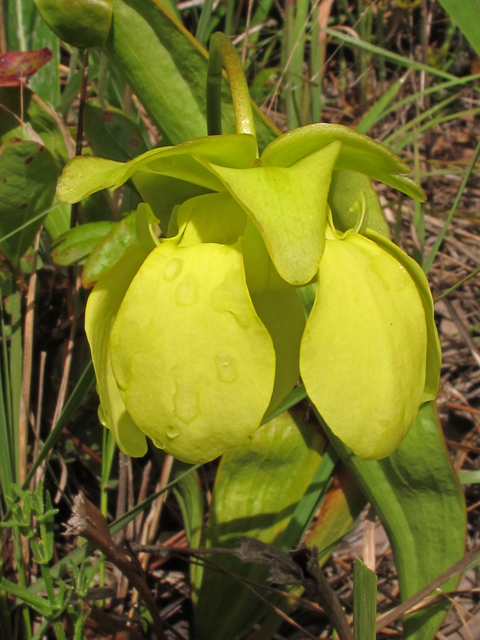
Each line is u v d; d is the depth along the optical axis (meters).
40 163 0.31
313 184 0.23
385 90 0.60
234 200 0.24
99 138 0.34
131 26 0.29
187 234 0.24
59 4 0.28
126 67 0.29
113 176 0.23
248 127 0.25
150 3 0.28
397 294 0.24
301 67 0.41
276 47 0.60
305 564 0.27
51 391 0.37
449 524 0.29
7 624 0.29
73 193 0.24
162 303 0.23
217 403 0.22
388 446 0.23
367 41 0.56
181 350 0.23
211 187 0.25
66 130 0.35
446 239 0.50
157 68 0.29
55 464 0.36
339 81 0.65
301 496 0.32
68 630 0.29
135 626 0.32
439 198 0.58
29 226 0.33
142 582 0.28
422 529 0.30
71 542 0.34
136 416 0.23
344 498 0.32
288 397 0.30
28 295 0.33
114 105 0.40
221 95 0.30
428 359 0.25
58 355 0.37
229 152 0.23
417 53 0.61
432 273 0.51
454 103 0.62
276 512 0.31
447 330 0.49
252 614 0.31
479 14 0.32
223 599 0.31
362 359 0.23
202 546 0.32
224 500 0.32
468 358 0.46
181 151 0.23
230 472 0.32
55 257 0.33
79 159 0.24
